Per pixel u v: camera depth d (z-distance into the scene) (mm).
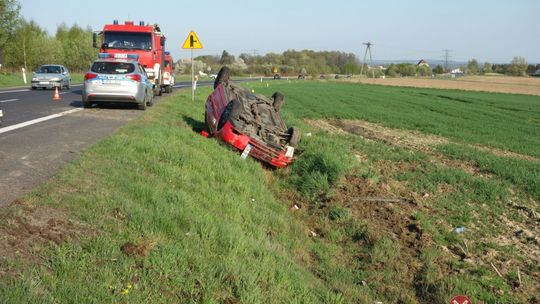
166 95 26281
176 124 14133
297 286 5488
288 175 11711
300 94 41344
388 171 12109
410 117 25750
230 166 10211
